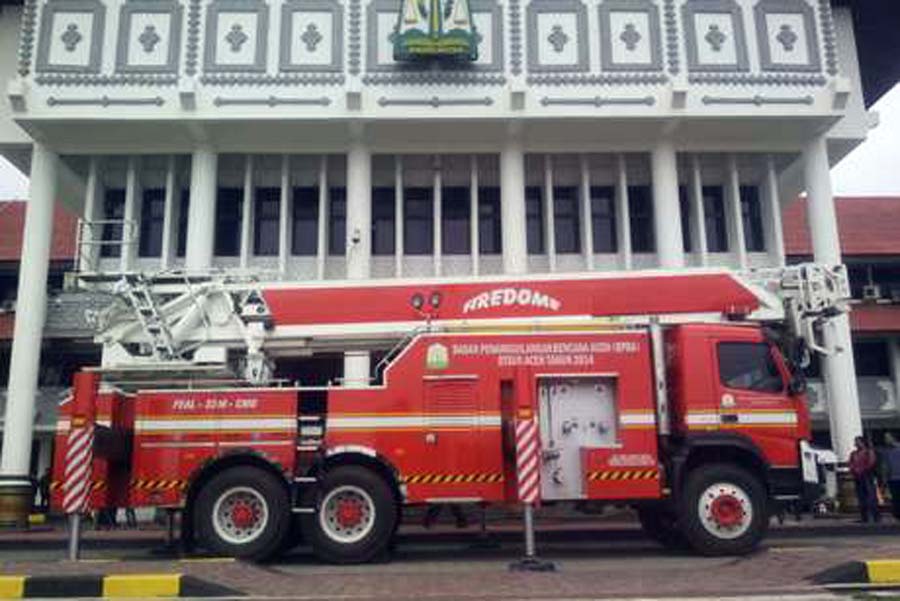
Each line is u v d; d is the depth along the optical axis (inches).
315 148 894.4
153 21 854.5
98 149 885.2
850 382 840.3
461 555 519.8
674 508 491.8
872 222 1298.0
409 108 838.5
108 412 487.2
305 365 596.1
